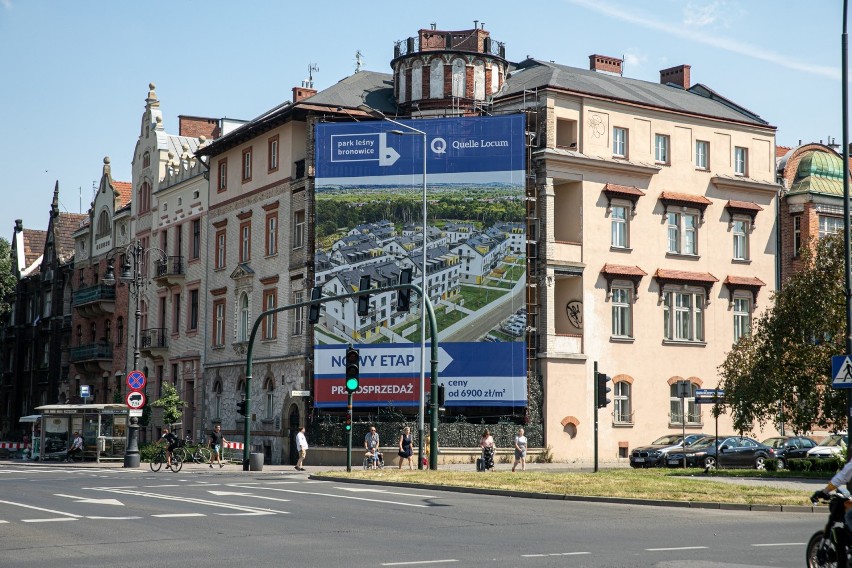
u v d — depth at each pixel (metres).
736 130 60.31
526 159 53.44
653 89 61.84
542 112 53.88
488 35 57.28
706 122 59.22
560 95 54.22
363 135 54.09
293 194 57.16
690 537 18.80
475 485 29.97
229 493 28.97
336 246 53.84
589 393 53.69
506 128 52.81
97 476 40.00
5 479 37.31
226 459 54.12
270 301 58.78
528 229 53.69
